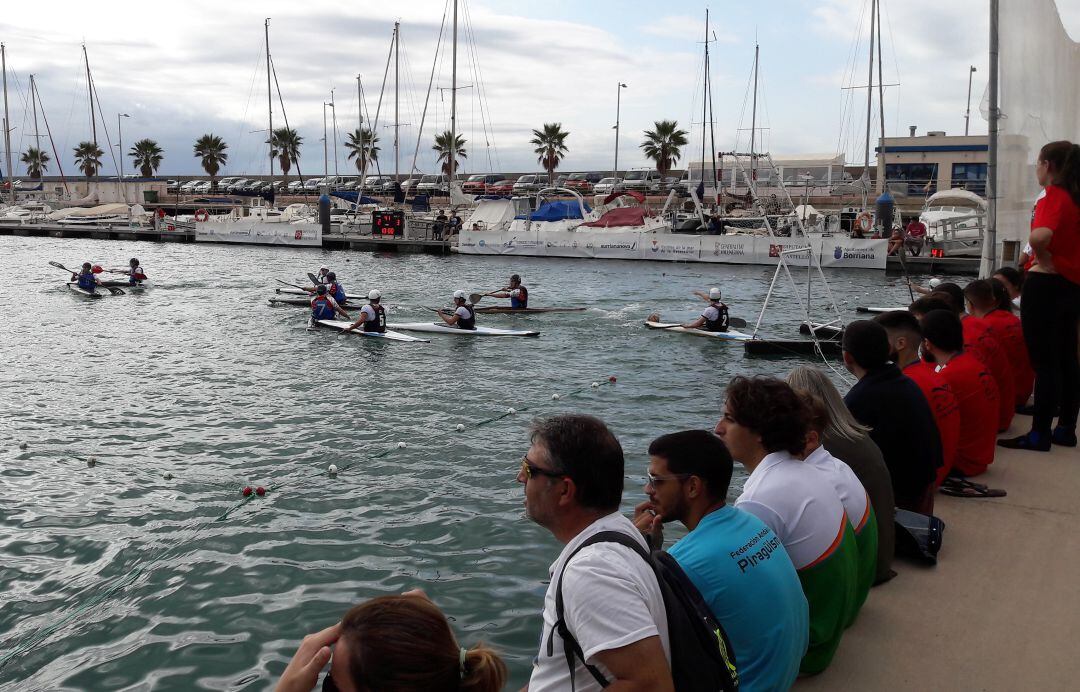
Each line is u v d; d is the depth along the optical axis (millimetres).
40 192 84688
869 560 3953
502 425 12031
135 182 89938
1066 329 6500
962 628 4055
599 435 2645
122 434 11414
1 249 48938
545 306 25562
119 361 16547
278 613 6496
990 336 7168
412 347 18500
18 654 5961
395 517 8477
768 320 23031
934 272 35406
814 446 3926
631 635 2324
